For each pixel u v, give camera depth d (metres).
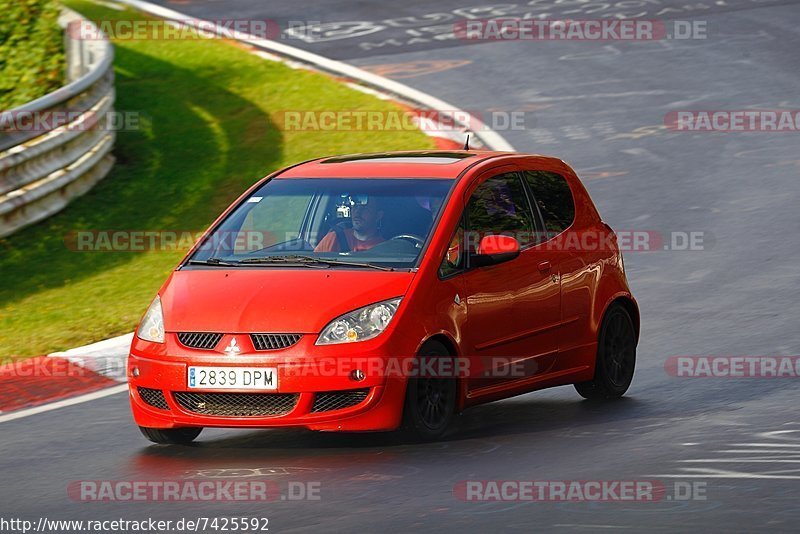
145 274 52.16
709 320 43.34
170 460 29.02
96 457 29.59
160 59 92.56
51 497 26.12
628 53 90.69
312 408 28.38
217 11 108.50
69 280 51.75
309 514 23.80
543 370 32.94
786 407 31.89
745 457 27.06
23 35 75.50
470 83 84.00
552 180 35.22
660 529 22.09
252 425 28.50
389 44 95.44
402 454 28.48
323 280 29.80
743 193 61.53
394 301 29.12
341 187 32.81
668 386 35.59
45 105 57.88
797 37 92.44
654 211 59.72
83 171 62.97
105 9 109.06
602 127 74.31
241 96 82.38
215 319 29.11
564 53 91.12
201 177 66.69
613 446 28.67
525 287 32.31
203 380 28.70
